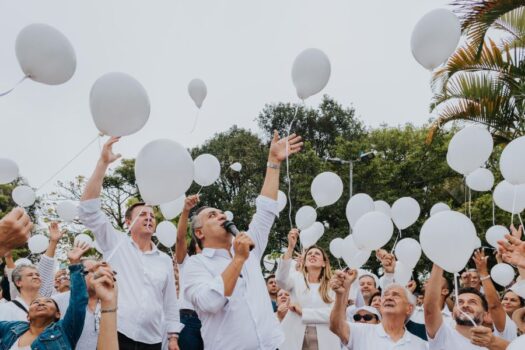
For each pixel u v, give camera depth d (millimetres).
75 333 3559
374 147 24203
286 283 5742
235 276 3412
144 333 4211
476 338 3711
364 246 5211
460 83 10156
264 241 4160
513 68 9750
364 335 4301
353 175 22562
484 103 9969
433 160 22062
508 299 6332
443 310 5969
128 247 4375
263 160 27484
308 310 5621
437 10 4633
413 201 6910
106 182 22625
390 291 4281
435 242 3820
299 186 22562
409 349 4125
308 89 4812
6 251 1722
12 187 19375
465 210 16984
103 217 4102
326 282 5797
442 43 4555
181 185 3658
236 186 27719
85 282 3705
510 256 3578
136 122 3539
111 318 2707
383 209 7844
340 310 4266
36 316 4055
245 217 25438
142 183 3619
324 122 29422
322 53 4844
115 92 3428
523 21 9391
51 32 3381
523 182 4777
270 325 3748
